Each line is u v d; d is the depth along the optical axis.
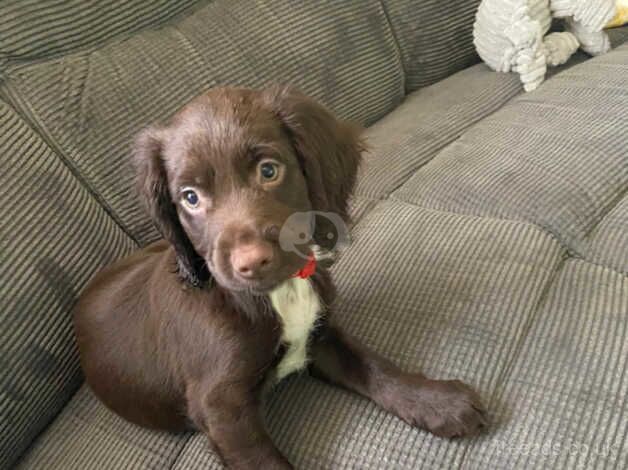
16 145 0.48
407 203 0.54
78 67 0.53
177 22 0.60
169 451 0.41
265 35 0.63
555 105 0.61
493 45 0.73
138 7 0.58
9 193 0.46
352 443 0.36
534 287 0.42
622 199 0.48
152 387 0.40
